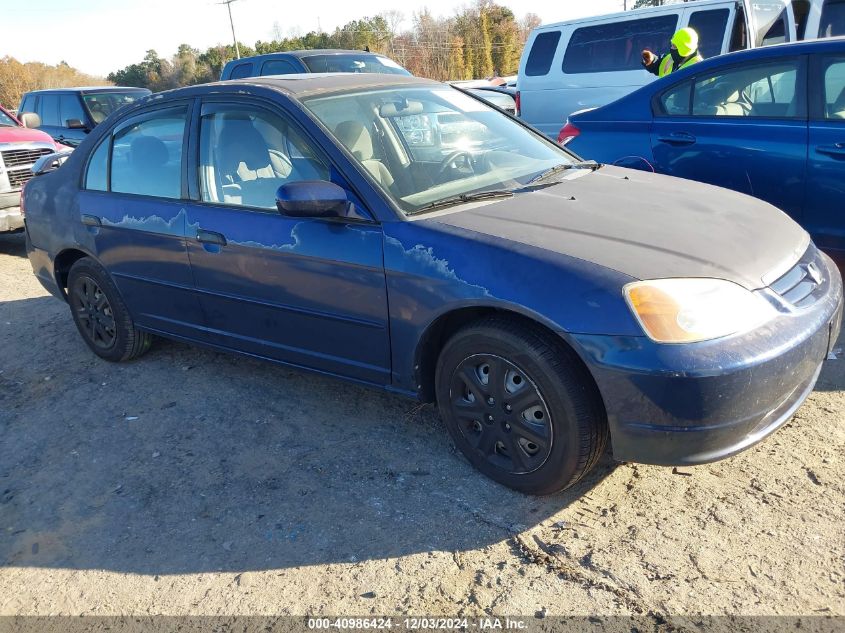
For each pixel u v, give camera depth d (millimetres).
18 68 78625
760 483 2830
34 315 5781
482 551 2605
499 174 3492
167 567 2684
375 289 3016
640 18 7898
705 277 2486
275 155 3430
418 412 3633
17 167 8086
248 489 3113
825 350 2746
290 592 2496
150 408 3959
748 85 4824
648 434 2455
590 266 2535
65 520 3033
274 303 3438
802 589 2293
